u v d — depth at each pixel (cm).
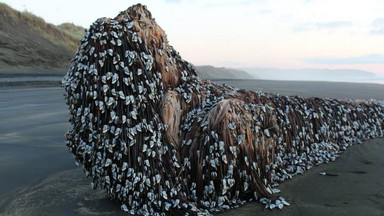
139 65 290
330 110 469
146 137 279
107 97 275
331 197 319
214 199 290
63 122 717
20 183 356
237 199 301
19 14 3133
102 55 282
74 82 289
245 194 305
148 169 274
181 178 290
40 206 297
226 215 281
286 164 370
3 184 352
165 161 284
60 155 466
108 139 272
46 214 281
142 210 277
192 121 306
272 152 332
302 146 391
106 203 300
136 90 281
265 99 371
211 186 287
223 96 333
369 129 532
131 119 275
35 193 327
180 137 305
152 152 276
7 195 322
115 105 275
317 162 409
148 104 286
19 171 395
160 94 307
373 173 386
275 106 372
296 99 426
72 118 300
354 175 379
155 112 291
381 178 370
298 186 344
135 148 273
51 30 3431
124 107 277
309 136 409
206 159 288
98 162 279
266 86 1862
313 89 1582
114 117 271
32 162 431
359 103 560
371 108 559
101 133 274
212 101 328
